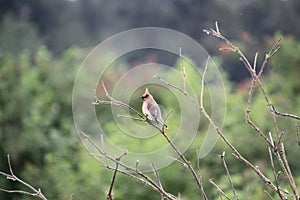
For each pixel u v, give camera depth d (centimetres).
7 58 2423
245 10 3191
